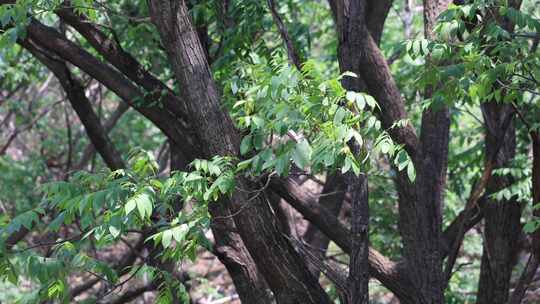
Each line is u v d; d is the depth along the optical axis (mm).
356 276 4879
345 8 4832
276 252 5152
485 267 7137
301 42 7020
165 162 12195
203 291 12844
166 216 5418
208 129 4938
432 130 6297
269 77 4465
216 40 7688
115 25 8039
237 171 4594
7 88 13586
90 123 7969
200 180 4445
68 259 4520
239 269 6355
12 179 13336
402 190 6184
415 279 6086
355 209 4816
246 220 5047
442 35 5164
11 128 16516
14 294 11672
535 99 8062
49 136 14906
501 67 5027
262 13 6727
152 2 4883
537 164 5902
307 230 8695
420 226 6062
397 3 13055
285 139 4543
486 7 5316
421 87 5391
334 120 3986
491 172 6617
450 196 10148
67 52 6508
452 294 9688
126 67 6574
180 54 4949
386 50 10484
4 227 4422
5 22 5234
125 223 4211
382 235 9977
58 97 15789
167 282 4996
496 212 7012
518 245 7992
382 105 6230
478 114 11484
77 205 4227
